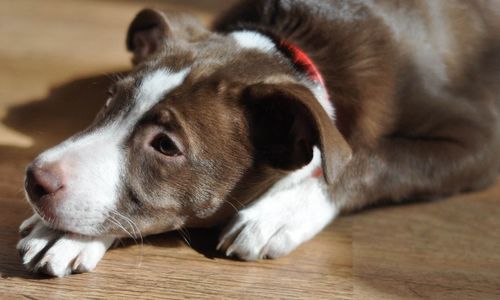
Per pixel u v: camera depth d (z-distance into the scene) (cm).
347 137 84
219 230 81
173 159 76
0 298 72
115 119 76
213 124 76
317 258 80
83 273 75
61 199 73
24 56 110
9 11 128
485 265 80
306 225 81
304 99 74
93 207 74
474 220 86
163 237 80
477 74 91
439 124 87
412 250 82
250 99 76
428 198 88
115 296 74
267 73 79
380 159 85
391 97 85
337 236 83
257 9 88
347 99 84
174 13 87
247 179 78
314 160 80
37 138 93
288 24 86
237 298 75
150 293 74
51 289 73
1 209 81
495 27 93
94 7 137
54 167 73
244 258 78
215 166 77
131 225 76
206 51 80
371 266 79
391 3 88
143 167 75
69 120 97
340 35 85
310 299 75
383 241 82
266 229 78
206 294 75
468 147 88
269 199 80
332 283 77
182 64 78
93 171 74
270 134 77
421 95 86
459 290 77
